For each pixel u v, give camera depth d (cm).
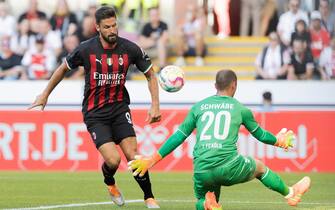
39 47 6256
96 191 4009
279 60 6228
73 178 4809
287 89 5884
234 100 2712
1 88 5891
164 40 6406
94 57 3059
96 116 3081
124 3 6469
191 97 5862
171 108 5741
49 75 6256
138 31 6469
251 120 2706
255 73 6356
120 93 3105
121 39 3103
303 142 5484
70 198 3656
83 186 4288
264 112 5506
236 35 6662
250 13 6619
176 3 6550
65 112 5506
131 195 3838
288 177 4944
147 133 5481
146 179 3141
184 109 5472
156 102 3120
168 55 6519
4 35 6275
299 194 2762
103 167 3152
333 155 5484
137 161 2686
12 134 5528
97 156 5497
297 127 5491
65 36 6275
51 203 3425
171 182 4581
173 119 5462
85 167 5503
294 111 5491
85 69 3088
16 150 5531
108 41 3000
